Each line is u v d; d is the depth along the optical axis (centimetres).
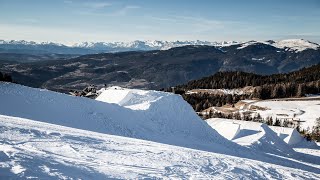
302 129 11394
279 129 7100
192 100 16762
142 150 2095
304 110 14312
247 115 13012
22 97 3622
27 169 1098
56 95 4000
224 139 4322
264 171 2127
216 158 2298
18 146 1516
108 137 2544
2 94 3512
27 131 1950
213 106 16212
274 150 4869
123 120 3888
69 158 1476
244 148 4125
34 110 3419
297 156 4988
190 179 1514
